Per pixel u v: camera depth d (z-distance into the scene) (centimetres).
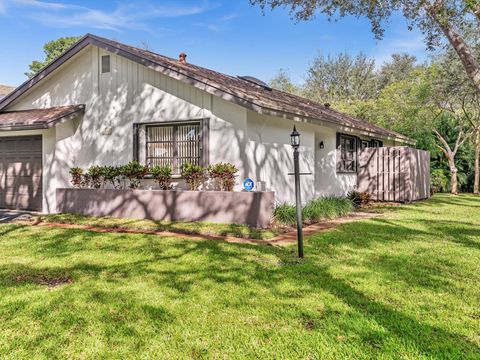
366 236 770
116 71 1081
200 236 777
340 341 319
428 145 2180
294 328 343
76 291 440
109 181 1067
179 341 320
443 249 654
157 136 1039
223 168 872
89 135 1125
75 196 1052
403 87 2348
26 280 484
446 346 310
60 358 295
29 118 1105
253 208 826
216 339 323
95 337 328
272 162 1004
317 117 1024
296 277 490
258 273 507
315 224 940
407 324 351
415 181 1555
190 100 973
